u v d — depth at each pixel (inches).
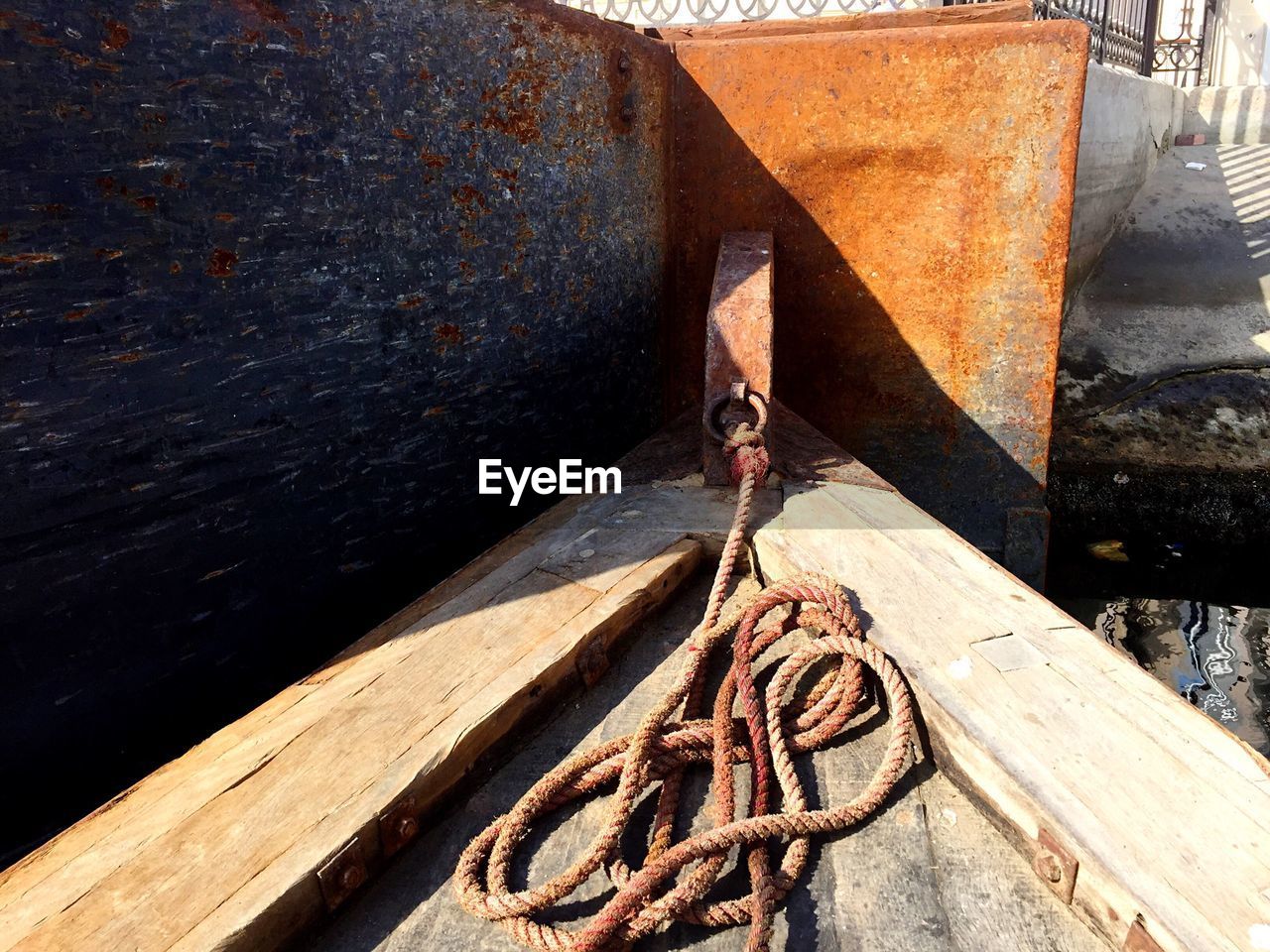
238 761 76.7
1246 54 414.9
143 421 88.5
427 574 127.5
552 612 98.6
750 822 71.9
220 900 63.1
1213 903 60.1
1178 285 273.4
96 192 81.7
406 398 118.9
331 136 103.0
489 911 67.9
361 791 73.0
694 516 121.6
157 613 92.6
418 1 111.2
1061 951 65.7
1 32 73.5
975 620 93.4
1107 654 87.0
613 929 65.6
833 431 181.8
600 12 242.2
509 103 128.4
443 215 120.2
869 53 160.6
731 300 135.1
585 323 153.9
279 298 99.9
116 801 73.6
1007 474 176.2
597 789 82.7
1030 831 71.6
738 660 88.7
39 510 81.6
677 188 178.2
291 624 107.7
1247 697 159.2
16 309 77.5
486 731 82.4
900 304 172.1
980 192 162.9
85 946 59.7
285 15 95.8
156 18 84.1
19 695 82.5
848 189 168.7
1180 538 222.5
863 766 85.8
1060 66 153.9
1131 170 298.5
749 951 65.3
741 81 168.1
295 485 105.3
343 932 69.1
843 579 102.1
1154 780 70.7
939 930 68.2
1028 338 168.1
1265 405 235.3
